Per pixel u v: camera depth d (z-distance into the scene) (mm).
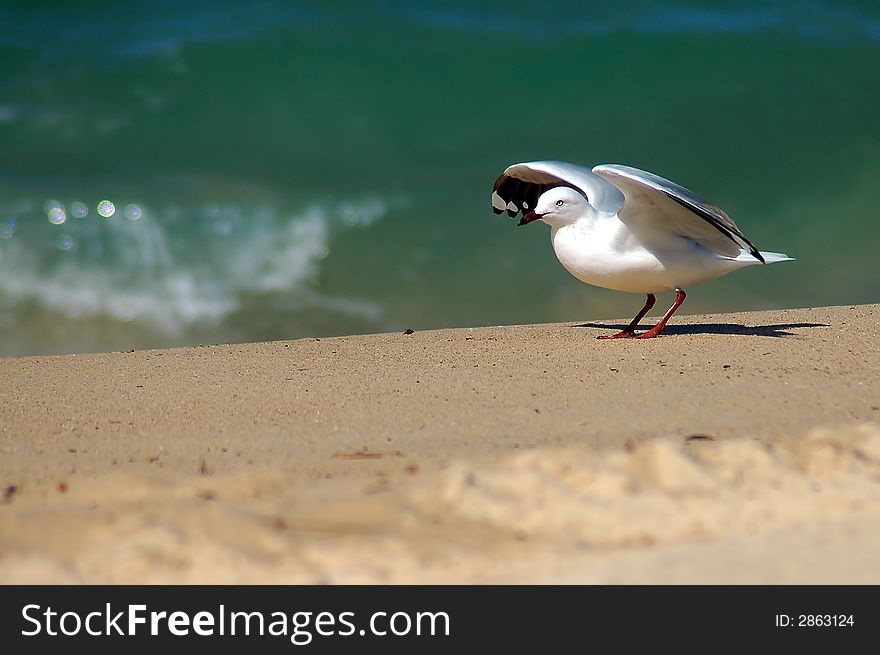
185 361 12211
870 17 30469
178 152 22672
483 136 24359
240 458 8180
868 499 6836
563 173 13016
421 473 7637
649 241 12297
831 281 19812
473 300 18594
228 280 19078
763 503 6746
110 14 27609
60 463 8125
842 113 25641
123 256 19375
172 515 6500
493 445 8414
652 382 10523
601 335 13297
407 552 6082
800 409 9438
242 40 26172
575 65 26719
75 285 18578
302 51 26062
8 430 9195
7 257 18938
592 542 6281
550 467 7352
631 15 29062
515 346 12648
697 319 14445
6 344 16656
